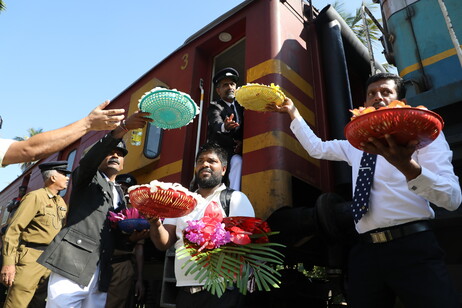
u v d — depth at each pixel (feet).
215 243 5.75
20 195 30.19
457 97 7.75
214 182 7.43
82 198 8.27
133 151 15.10
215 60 15.62
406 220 5.11
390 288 5.24
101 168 9.77
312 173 11.16
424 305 4.60
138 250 11.30
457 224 7.67
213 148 7.85
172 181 13.12
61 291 7.18
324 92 13.23
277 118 10.34
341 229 7.86
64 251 7.46
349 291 5.54
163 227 6.85
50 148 5.04
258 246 6.06
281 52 11.94
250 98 7.72
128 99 18.84
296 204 11.73
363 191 5.56
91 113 5.59
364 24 11.11
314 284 12.62
